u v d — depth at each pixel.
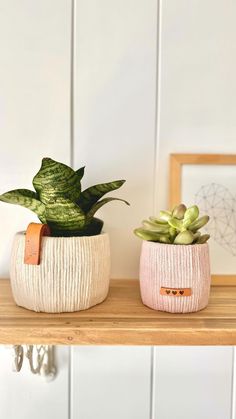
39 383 0.54
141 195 0.53
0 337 0.37
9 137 0.52
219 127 0.53
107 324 0.39
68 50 0.52
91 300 0.43
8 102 0.52
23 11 0.51
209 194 0.53
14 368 0.52
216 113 0.53
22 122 0.52
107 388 0.55
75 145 0.53
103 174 0.53
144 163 0.53
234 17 0.52
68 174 0.41
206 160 0.52
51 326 0.38
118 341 0.38
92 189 0.44
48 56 0.52
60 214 0.41
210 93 0.53
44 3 0.51
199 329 0.38
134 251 0.54
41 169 0.39
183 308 0.42
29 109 0.52
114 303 0.45
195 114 0.53
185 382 0.55
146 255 0.43
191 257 0.41
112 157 0.53
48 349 0.54
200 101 0.53
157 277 0.42
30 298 0.41
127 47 0.52
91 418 0.55
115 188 0.45
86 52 0.52
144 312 0.42
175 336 0.38
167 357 0.55
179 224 0.42
